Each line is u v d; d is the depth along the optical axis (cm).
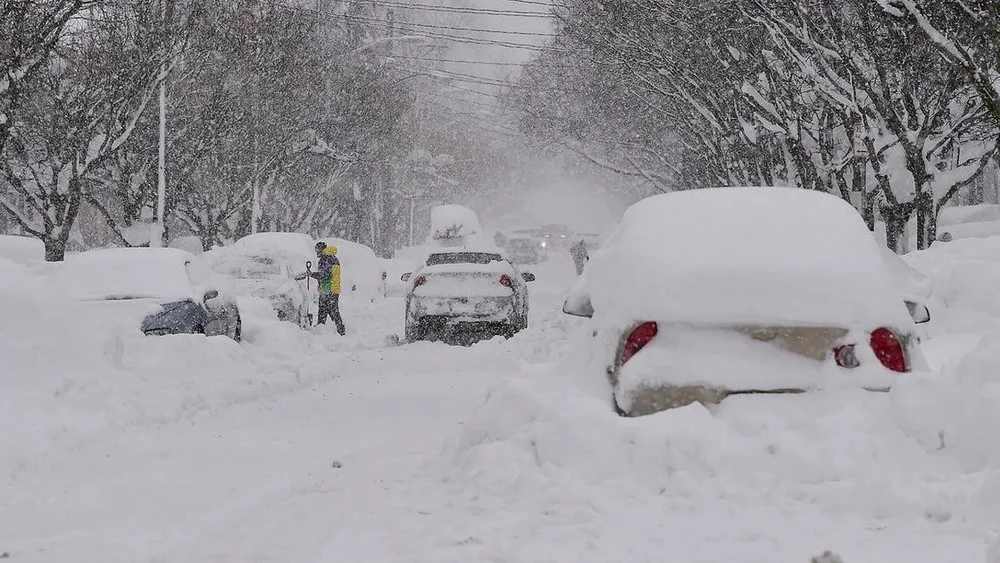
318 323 4869
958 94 4694
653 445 1308
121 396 2081
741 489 1237
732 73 5603
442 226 10069
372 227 12181
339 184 10762
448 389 2669
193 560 1088
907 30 4247
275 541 1153
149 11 6406
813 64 4919
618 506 1216
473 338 4194
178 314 2981
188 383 2411
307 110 8606
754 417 1322
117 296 3066
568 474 1307
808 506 1195
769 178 5978
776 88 5391
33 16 4775
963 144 6569
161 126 6650
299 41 8294
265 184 8450
